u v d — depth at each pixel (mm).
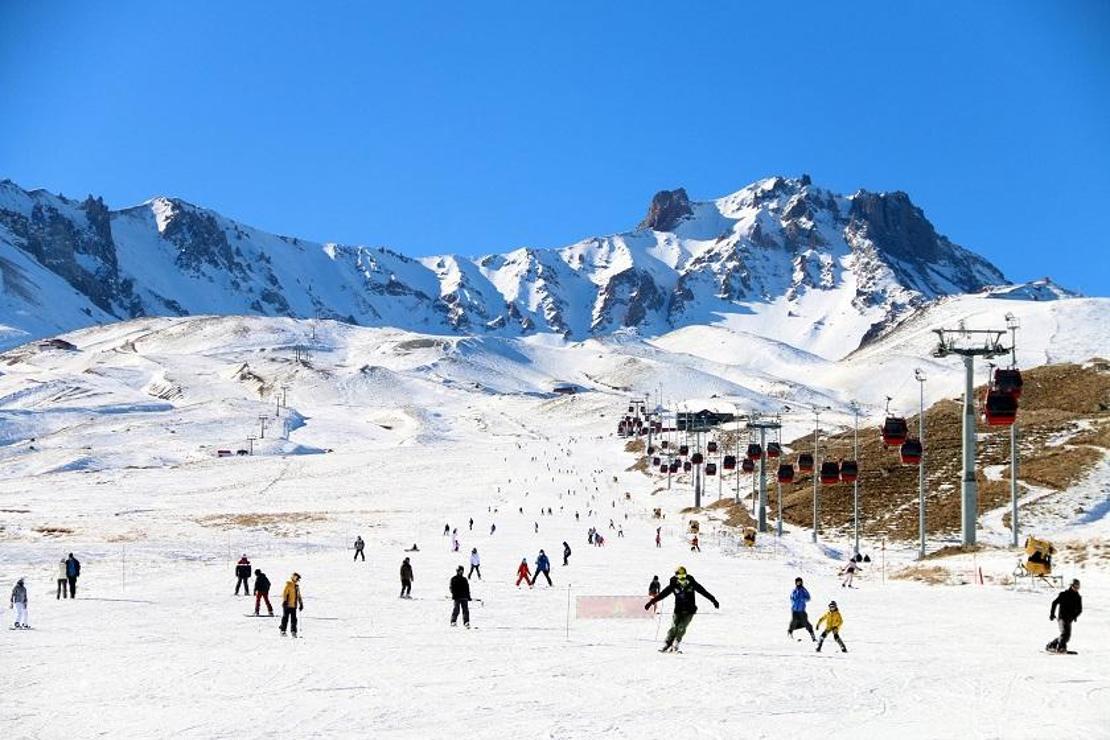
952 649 27766
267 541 84188
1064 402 146250
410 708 20156
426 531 103000
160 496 152625
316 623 34969
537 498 150000
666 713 19375
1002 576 50406
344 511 132375
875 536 91812
